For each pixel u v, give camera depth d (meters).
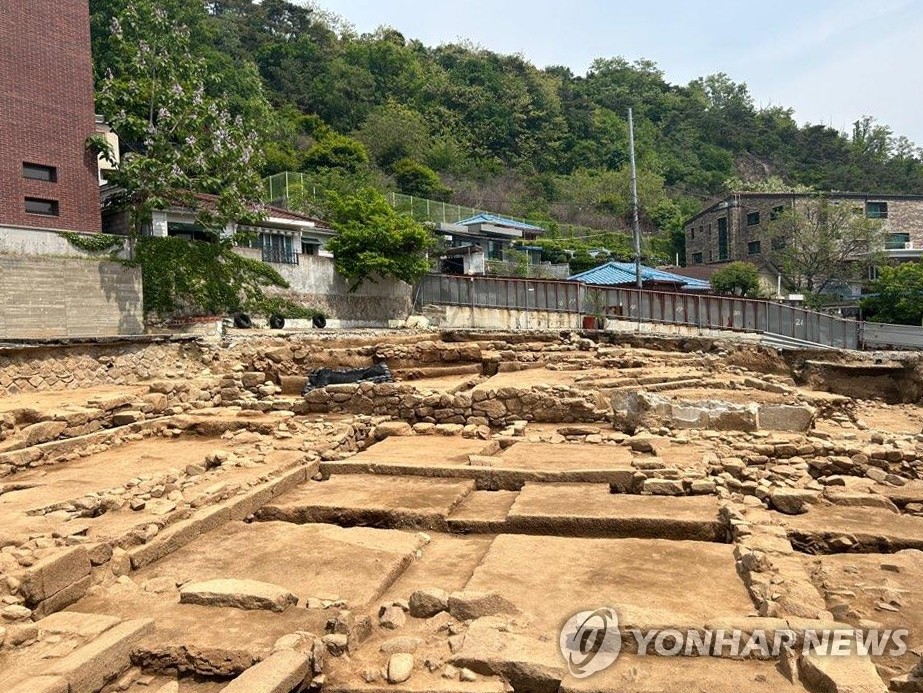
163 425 9.88
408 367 16.27
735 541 5.39
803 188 58.69
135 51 21.64
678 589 4.54
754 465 7.84
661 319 28.33
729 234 47.75
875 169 77.94
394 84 64.75
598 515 5.89
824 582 4.65
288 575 4.86
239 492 6.63
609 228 55.28
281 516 6.51
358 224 26.58
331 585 4.66
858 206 39.84
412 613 4.27
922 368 19.19
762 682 3.39
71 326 18.11
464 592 4.28
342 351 15.82
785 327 29.14
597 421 10.55
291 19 64.62
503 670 3.53
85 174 19.89
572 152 68.56
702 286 37.66
